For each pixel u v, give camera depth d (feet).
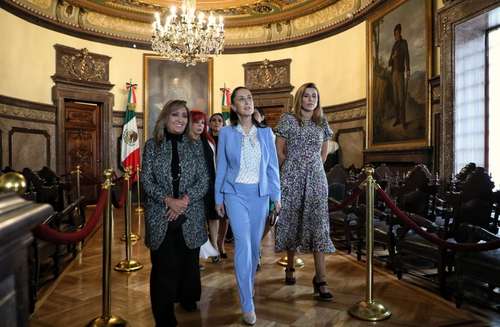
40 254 11.71
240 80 39.86
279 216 11.00
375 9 28.89
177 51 27.99
